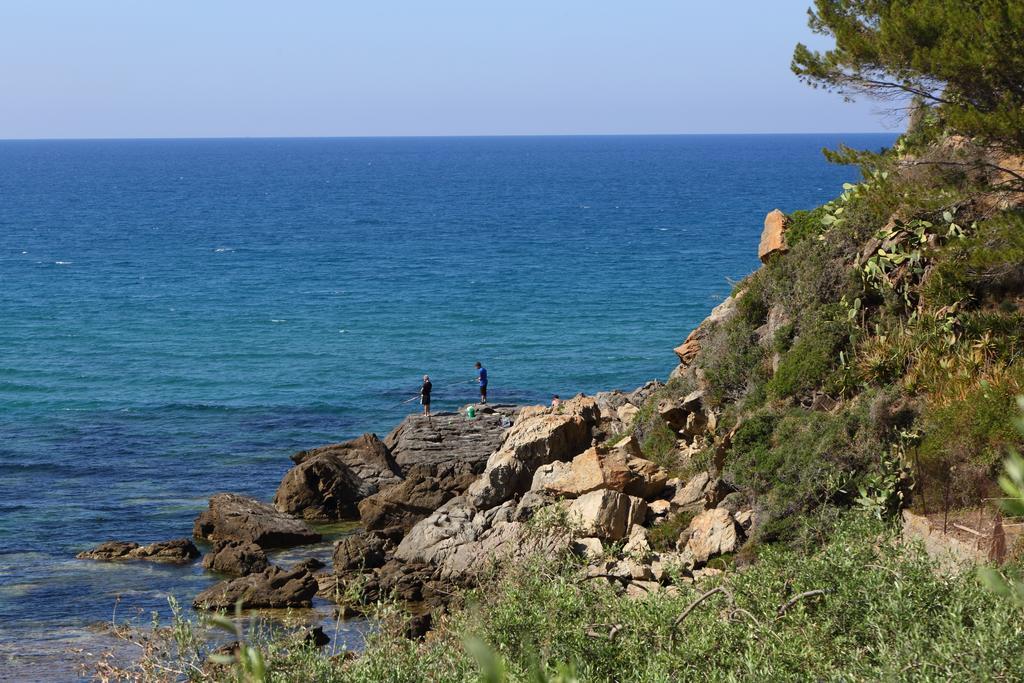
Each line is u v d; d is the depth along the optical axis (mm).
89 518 45531
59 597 35250
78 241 175875
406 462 50375
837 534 16031
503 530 33438
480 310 109375
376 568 36219
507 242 174000
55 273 137000
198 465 55219
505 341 93500
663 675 11883
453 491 43438
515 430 38750
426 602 31859
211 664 12727
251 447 59594
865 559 14312
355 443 50469
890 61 25312
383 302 115062
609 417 44375
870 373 26828
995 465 21578
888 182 27562
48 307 111250
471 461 48781
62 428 63969
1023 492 4039
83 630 32031
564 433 37344
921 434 23641
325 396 73812
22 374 80250
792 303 32125
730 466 27609
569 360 85625
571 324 101125
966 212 27875
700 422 33344
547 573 16609
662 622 13672
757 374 32125
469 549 33438
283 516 43062
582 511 28344
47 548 41125
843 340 29016
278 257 155875
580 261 148375
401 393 74750
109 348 90875
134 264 147125
